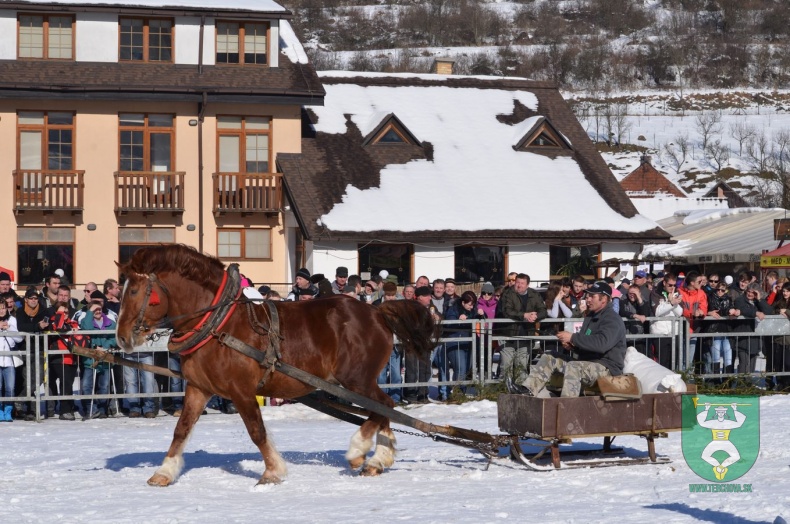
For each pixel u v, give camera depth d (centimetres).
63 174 3444
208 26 3625
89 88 3425
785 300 2031
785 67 15825
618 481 1033
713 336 1905
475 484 1034
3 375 1662
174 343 1041
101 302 1698
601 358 1130
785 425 1396
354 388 1095
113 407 1731
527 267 3559
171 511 915
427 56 16612
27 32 3512
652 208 5022
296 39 3884
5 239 3459
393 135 3797
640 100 13800
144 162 3544
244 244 3625
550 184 3747
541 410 1073
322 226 3334
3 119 3447
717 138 11325
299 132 3650
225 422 1633
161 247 1043
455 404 1786
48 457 1278
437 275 3481
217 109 3584
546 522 823
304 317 1087
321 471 1130
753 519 817
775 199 7838
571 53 16238
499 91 4228
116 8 3506
